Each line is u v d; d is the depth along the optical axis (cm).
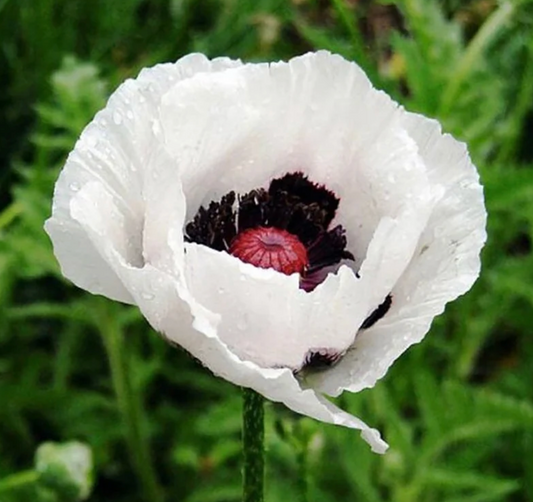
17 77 79
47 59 78
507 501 65
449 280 35
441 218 36
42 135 68
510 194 57
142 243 35
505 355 76
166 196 32
